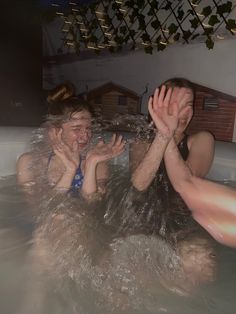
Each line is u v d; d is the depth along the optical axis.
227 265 1.13
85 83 3.73
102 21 3.47
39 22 3.94
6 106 4.04
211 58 2.80
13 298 0.98
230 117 2.77
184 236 1.26
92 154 1.42
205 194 1.06
